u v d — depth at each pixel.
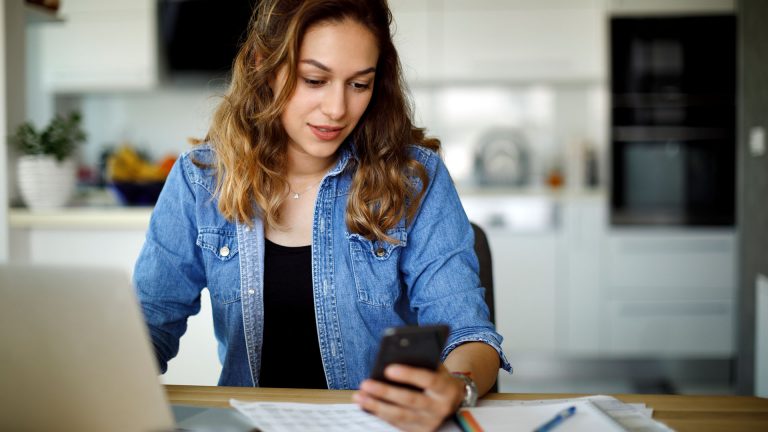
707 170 4.11
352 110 1.23
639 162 4.17
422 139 1.50
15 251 2.59
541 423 0.88
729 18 3.97
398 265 1.38
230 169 1.31
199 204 1.36
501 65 4.22
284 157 1.35
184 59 4.40
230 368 1.40
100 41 4.42
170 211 1.37
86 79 4.45
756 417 0.93
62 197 2.63
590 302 3.97
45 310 0.76
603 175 4.36
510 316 4.02
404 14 4.24
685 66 4.01
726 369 3.96
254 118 1.29
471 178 4.66
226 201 1.32
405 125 1.38
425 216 1.36
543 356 4.04
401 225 1.35
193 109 4.81
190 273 1.39
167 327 1.36
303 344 1.35
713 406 0.98
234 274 1.35
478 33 4.22
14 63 2.67
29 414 0.81
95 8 4.41
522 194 4.00
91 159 4.86
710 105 4.02
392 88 1.33
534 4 4.18
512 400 1.03
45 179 2.58
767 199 2.84
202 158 1.39
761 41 2.88
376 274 1.35
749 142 3.03
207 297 1.54
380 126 1.34
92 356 0.77
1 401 0.81
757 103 2.94
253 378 1.37
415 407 0.86
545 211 4.01
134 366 0.77
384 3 1.22
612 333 3.97
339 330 1.34
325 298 1.34
